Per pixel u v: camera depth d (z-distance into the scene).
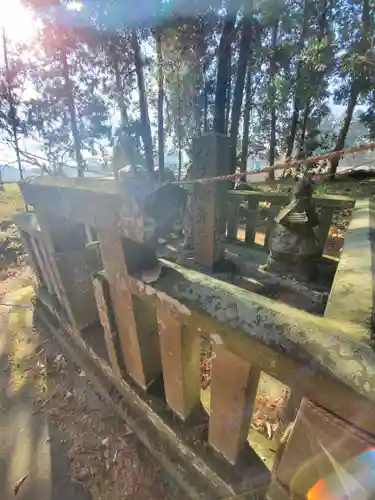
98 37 5.47
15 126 5.18
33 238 1.92
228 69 5.35
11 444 1.43
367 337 0.53
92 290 1.69
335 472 0.54
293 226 2.48
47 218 1.45
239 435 0.90
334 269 2.69
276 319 0.59
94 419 1.49
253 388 0.79
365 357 0.48
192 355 0.98
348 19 5.19
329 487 0.58
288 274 2.59
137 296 0.98
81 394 1.65
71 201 1.09
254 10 4.68
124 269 0.97
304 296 2.31
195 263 2.96
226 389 0.83
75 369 1.83
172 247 3.50
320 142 7.30
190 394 1.07
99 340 1.67
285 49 5.70
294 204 2.49
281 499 0.74
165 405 1.19
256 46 5.43
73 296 1.63
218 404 0.90
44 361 1.95
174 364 0.99
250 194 3.46
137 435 1.33
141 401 1.25
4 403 1.65
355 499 0.53
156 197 0.75
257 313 0.62
